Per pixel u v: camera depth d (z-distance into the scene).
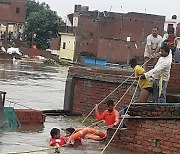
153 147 12.03
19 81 37.12
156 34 15.59
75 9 95.88
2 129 14.28
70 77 18.73
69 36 89.31
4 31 97.12
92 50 84.31
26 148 11.85
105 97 17.53
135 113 12.38
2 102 14.95
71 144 12.58
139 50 78.19
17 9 97.38
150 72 13.47
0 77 39.38
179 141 11.55
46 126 15.45
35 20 95.44
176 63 15.64
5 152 11.12
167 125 11.80
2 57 77.44
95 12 84.69
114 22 82.50
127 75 17.00
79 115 18.30
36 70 55.34
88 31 84.50
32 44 94.00
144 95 13.73
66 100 18.81
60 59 86.81
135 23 81.25
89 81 18.14
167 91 15.41
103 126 16.06
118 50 77.69
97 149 12.38
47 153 11.49
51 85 36.19
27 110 15.61
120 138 12.70
